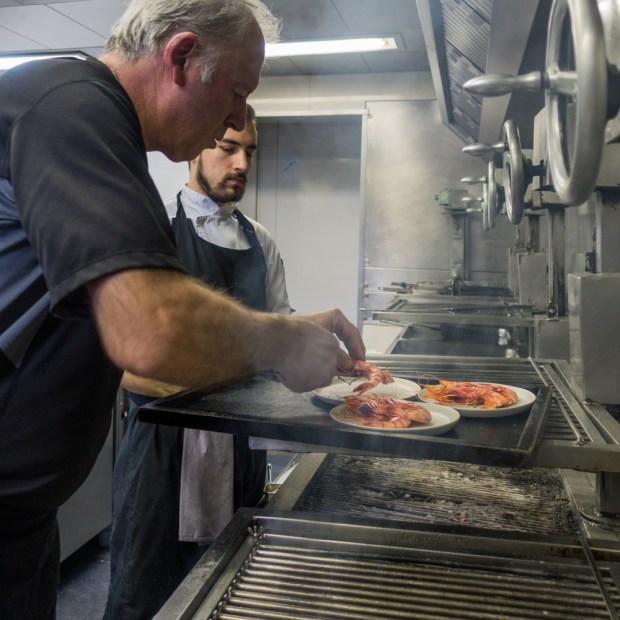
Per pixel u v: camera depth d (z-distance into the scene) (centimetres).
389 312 258
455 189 432
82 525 255
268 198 521
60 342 90
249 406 109
